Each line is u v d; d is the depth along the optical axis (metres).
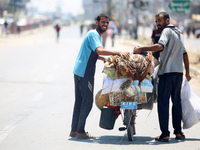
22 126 11.33
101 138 9.84
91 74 9.41
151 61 9.06
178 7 34.00
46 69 26.05
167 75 9.29
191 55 35.03
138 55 9.04
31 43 59.22
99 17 9.29
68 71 25.00
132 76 8.91
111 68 9.00
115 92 9.14
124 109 9.87
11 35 85.31
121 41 65.00
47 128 11.04
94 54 9.33
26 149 8.80
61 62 30.80
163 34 9.12
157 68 9.52
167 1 112.06
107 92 9.12
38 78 21.77
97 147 8.83
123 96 9.17
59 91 17.69
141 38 74.06
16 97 16.27
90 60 9.33
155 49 8.97
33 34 97.00
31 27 135.75
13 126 11.36
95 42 9.09
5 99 15.84
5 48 47.56
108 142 9.37
